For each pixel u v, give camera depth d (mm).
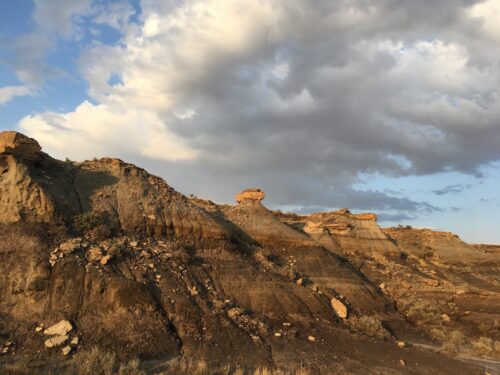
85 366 21688
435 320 46906
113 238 33312
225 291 35000
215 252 38844
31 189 31766
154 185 42500
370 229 70875
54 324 25094
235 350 27406
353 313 41438
